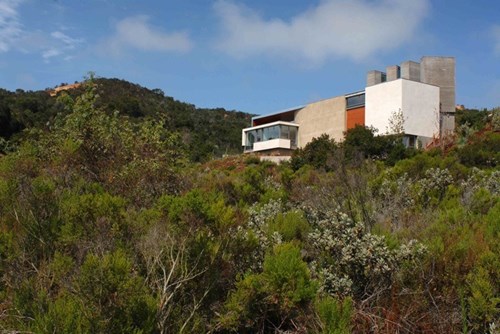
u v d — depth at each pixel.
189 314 3.31
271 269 3.38
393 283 3.99
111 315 2.72
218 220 3.85
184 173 8.95
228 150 58.88
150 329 2.80
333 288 3.93
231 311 3.37
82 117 8.57
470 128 37.28
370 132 31.62
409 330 3.64
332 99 47.78
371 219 5.90
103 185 6.98
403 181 9.35
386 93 41.50
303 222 5.06
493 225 5.14
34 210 4.12
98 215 3.93
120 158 7.96
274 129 52.53
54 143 8.57
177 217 3.83
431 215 6.96
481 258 3.95
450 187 9.03
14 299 3.02
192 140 42.06
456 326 3.71
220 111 82.88
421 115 40.72
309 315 3.34
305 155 28.69
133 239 3.79
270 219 5.32
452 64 45.34
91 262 2.78
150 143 8.88
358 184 7.08
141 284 3.02
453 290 3.87
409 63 46.44
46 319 2.57
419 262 4.03
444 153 26.23
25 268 3.52
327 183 8.09
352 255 4.18
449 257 4.06
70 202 4.15
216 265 3.59
